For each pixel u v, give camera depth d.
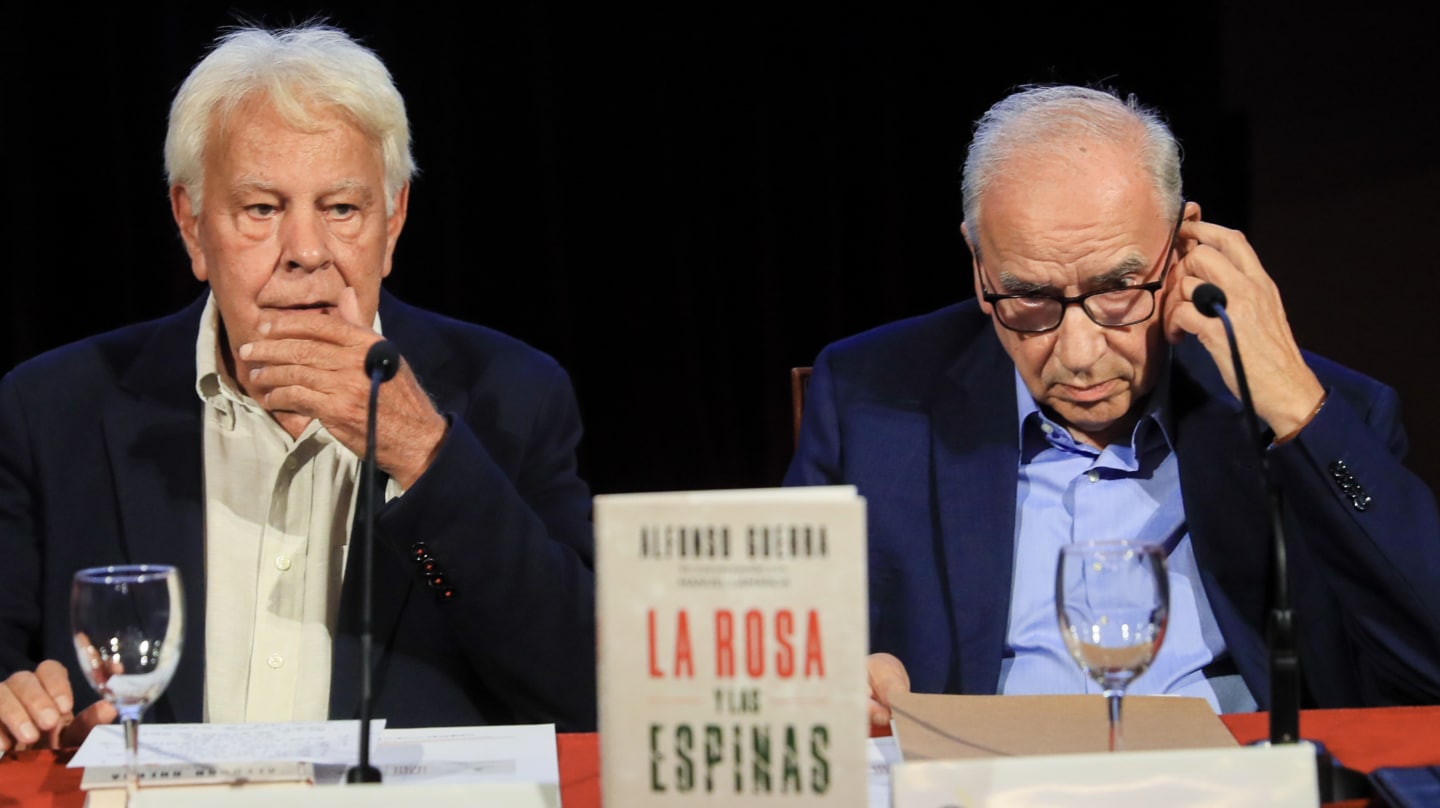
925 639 3.20
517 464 3.28
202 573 3.05
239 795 1.75
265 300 3.02
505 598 2.88
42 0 6.07
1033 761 1.72
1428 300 7.24
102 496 3.11
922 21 7.11
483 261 6.83
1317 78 7.21
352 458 3.10
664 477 7.21
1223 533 3.12
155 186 6.22
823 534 1.73
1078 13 7.08
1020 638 3.18
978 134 3.17
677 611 1.75
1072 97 3.09
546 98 6.79
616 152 7.04
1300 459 2.83
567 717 3.06
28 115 6.11
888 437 3.36
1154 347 3.05
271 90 2.99
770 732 1.73
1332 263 7.30
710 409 7.26
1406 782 2.07
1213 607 3.08
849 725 1.72
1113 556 2.11
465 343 3.44
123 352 3.28
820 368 3.56
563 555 3.05
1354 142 7.22
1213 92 7.17
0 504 3.13
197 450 3.12
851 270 7.27
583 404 7.16
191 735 2.39
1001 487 3.23
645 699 1.75
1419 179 7.19
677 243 7.12
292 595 3.08
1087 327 2.99
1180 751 1.73
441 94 6.66
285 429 3.10
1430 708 2.61
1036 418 3.29
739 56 7.09
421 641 3.06
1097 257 2.94
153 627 2.10
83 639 2.09
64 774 2.40
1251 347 2.86
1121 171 2.95
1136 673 2.11
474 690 3.12
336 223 3.05
